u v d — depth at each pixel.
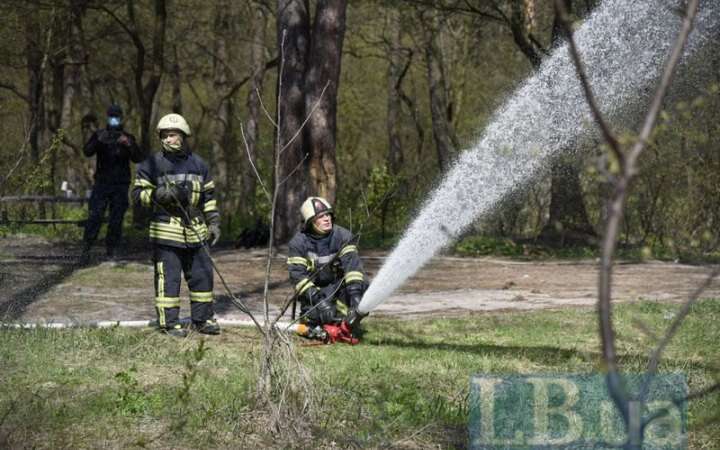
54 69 75.31
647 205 42.97
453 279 32.12
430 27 63.78
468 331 20.08
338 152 81.50
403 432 11.73
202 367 15.32
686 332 19.22
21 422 11.59
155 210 18.75
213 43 77.00
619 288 29.14
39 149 68.44
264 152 73.94
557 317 22.22
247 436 11.48
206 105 101.12
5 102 71.81
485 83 76.94
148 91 60.78
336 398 12.85
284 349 12.21
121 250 41.06
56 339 17.20
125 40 72.19
